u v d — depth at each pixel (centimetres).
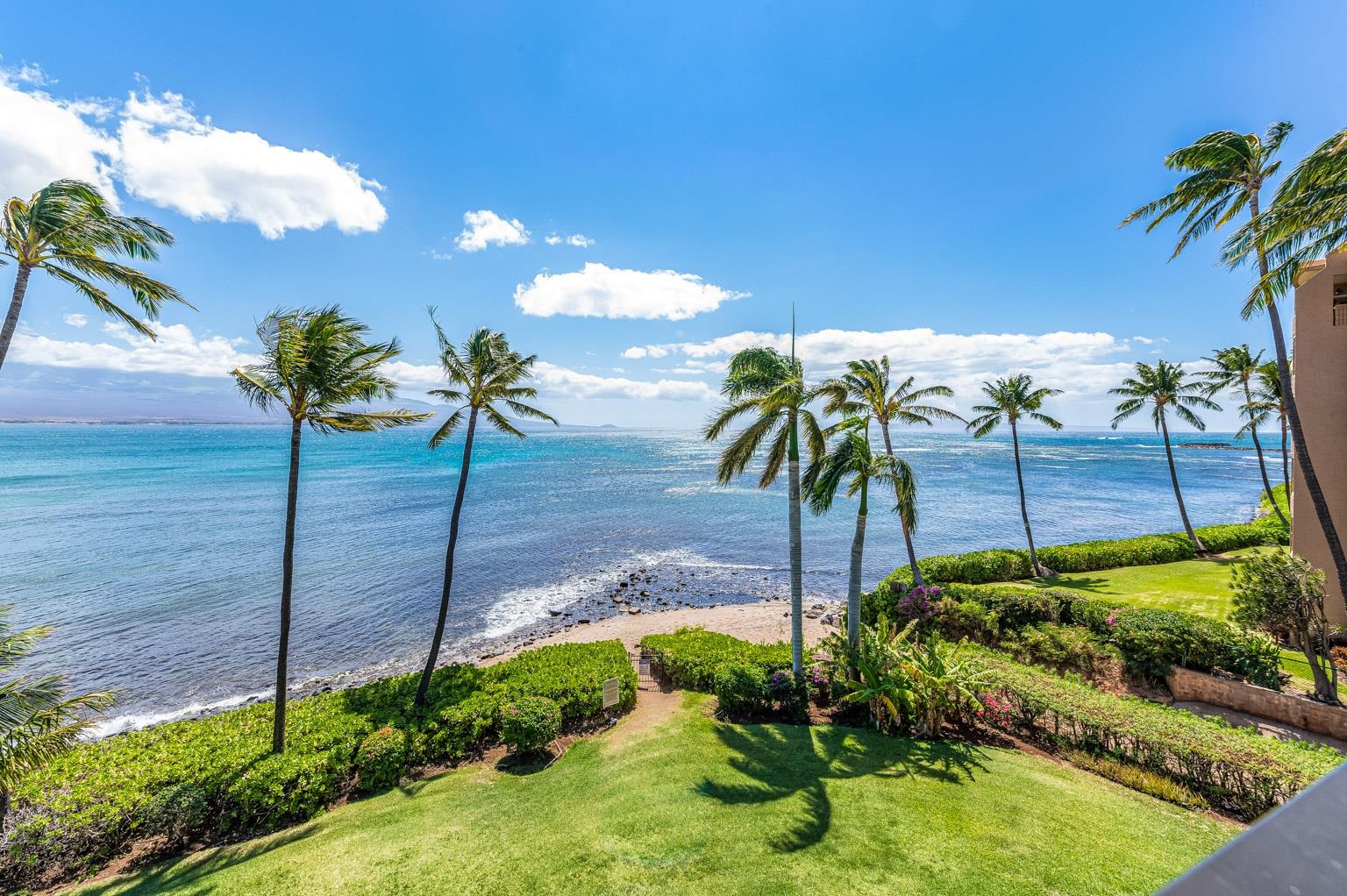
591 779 1228
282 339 1241
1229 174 1634
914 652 1410
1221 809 1032
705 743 1330
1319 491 1573
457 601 3111
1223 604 2230
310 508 5662
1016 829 952
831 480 1542
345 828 1123
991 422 3000
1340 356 1742
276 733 1309
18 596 2975
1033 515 5694
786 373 1588
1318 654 1703
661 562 3950
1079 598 2053
